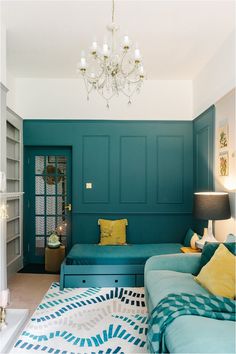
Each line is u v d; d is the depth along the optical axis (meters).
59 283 3.65
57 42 3.42
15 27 3.10
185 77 4.49
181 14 2.86
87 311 2.86
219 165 3.46
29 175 4.71
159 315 1.89
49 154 4.71
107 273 3.48
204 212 3.09
